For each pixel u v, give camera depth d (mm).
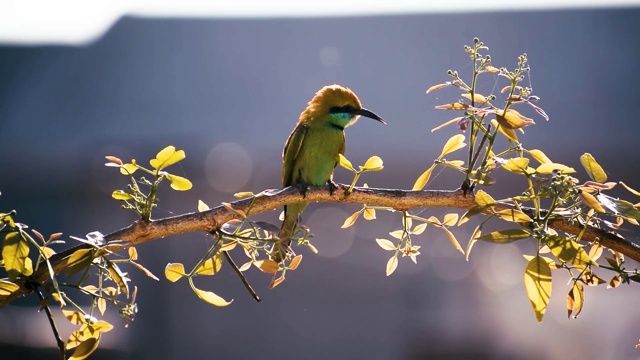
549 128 17078
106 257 3896
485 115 3951
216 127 17781
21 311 13820
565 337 13703
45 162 16328
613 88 18188
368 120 17453
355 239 14195
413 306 14094
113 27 21031
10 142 17062
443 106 3896
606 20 19922
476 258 13945
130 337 13812
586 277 3924
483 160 4074
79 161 16297
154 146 17109
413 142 16500
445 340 13969
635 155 16547
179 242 14141
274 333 14219
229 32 20531
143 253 14062
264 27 20562
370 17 20469
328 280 14219
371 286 14172
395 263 4430
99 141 17328
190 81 19266
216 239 4012
